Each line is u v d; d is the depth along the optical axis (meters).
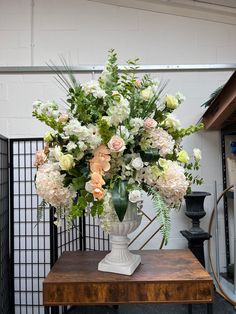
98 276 1.33
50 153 1.31
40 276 2.45
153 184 1.27
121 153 1.24
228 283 2.36
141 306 2.24
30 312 2.44
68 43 2.61
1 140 2.21
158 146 1.26
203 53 2.66
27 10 2.61
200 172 2.61
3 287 2.18
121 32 2.63
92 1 2.63
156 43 2.65
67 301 1.27
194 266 1.46
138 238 2.54
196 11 2.66
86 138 1.21
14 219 2.47
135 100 1.32
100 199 1.18
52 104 1.37
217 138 2.63
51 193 1.23
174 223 2.57
